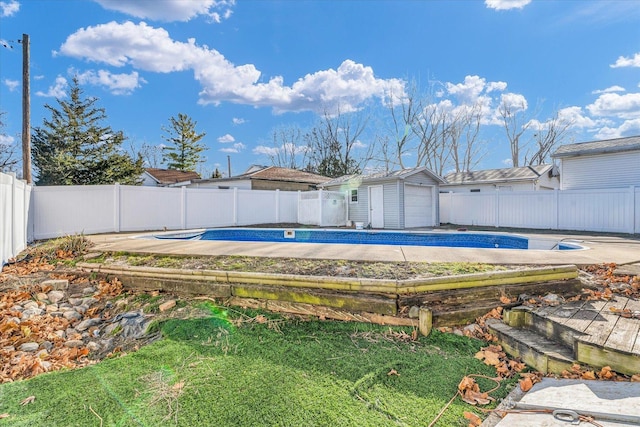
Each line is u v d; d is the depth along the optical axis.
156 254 5.45
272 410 2.04
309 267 4.25
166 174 26.98
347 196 16.27
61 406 2.12
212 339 3.06
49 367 2.73
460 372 2.47
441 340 2.95
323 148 31.78
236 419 1.96
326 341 2.99
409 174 13.98
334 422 1.94
